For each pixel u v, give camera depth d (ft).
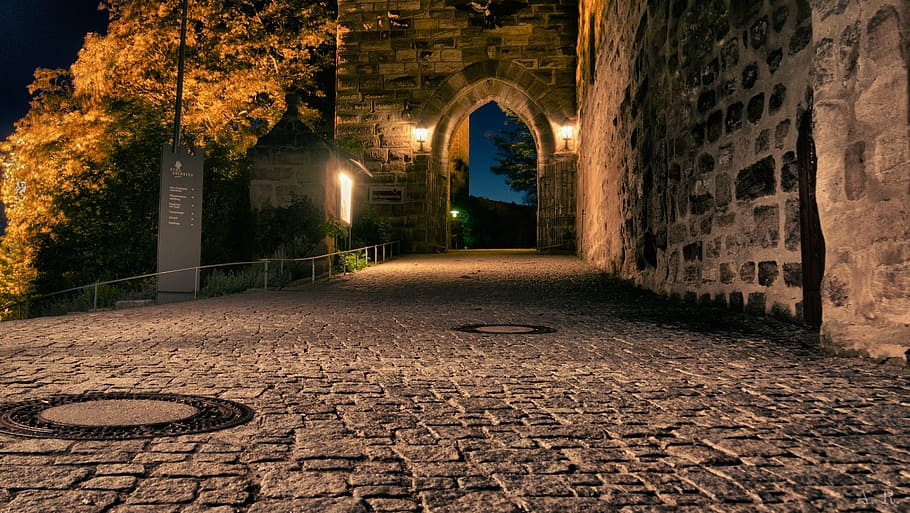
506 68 86.58
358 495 9.29
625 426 13.11
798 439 12.23
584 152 75.15
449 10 87.86
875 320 19.63
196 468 10.30
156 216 66.13
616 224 53.16
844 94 20.15
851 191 20.13
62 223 66.80
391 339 25.59
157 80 88.38
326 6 99.14
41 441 11.55
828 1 20.58
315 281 54.24
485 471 10.39
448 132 89.35
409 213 86.63
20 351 22.41
